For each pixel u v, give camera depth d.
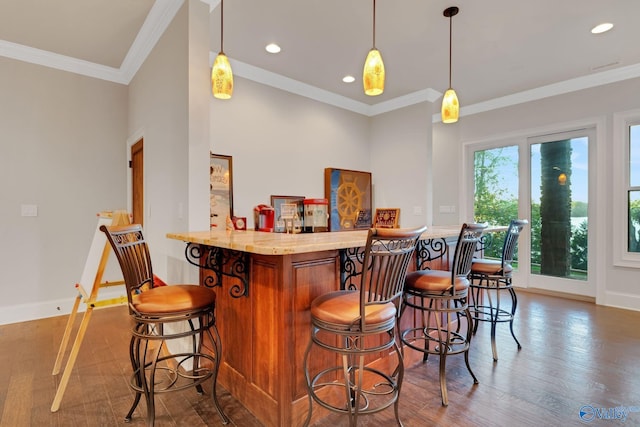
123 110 3.90
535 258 4.59
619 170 3.83
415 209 4.53
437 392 2.05
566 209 4.31
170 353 2.57
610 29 2.93
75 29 2.92
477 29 2.91
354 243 1.64
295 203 3.84
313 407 1.77
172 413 1.85
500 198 4.88
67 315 3.46
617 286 3.84
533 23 2.82
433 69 3.72
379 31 2.94
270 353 1.72
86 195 3.66
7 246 3.23
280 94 3.99
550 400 1.95
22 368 2.33
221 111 3.48
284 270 1.65
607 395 2.00
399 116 4.70
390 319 1.54
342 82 4.11
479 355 2.56
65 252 3.53
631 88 3.74
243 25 2.83
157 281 2.42
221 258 2.08
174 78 2.56
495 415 1.82
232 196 3.53
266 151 3.85
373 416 1.82
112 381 2.18
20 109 3.29
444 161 5.34
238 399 1.97
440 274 2.17
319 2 2.51
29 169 3.34
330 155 4.54
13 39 3.10
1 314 3.19
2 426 1.72
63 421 1.77
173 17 2.58
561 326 3.17
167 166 2.71
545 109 4.35
